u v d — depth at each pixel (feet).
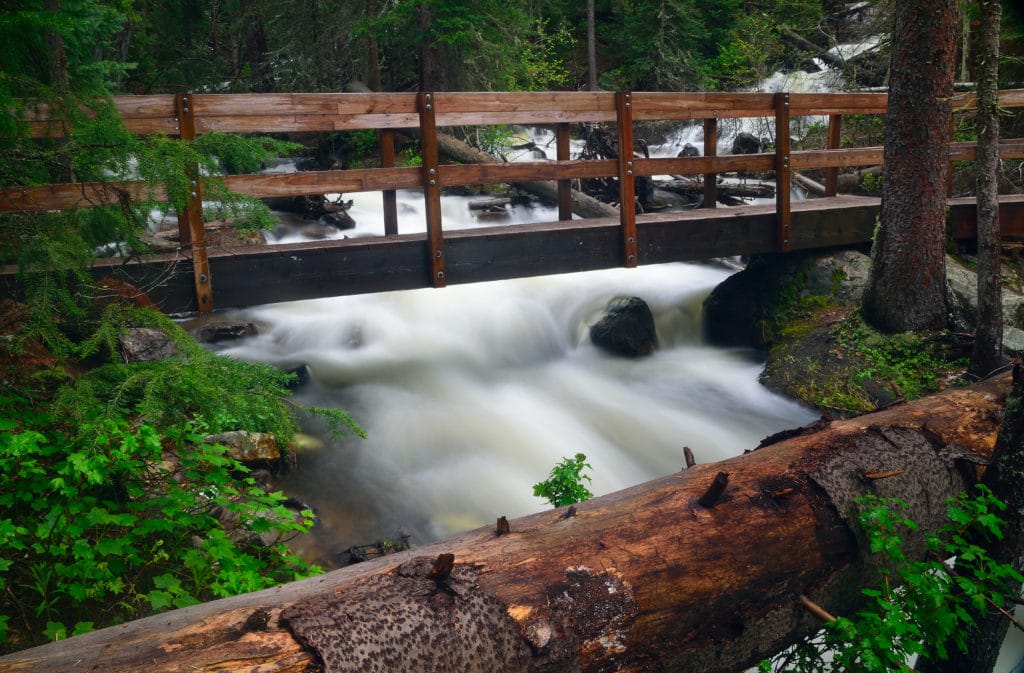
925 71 22.48
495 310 28.73
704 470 10.09
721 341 28.91
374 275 20.44
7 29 11.98
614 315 27.63
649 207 41.73
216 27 69.77
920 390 21.50
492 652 7.07
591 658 7.69
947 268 26.53
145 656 6.31
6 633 9.88
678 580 8.32
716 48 72.08
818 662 10.24
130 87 58.23
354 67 56.95
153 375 11.87
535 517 9.10
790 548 9.11
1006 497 10.53
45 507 11.21
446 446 19.85
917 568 9.67
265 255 19.08
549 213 41.91
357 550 15.14
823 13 70.74
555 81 69.82
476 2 50.19
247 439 16.97
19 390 12.57
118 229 13.10
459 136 51.55
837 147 28.25
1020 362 10.66
